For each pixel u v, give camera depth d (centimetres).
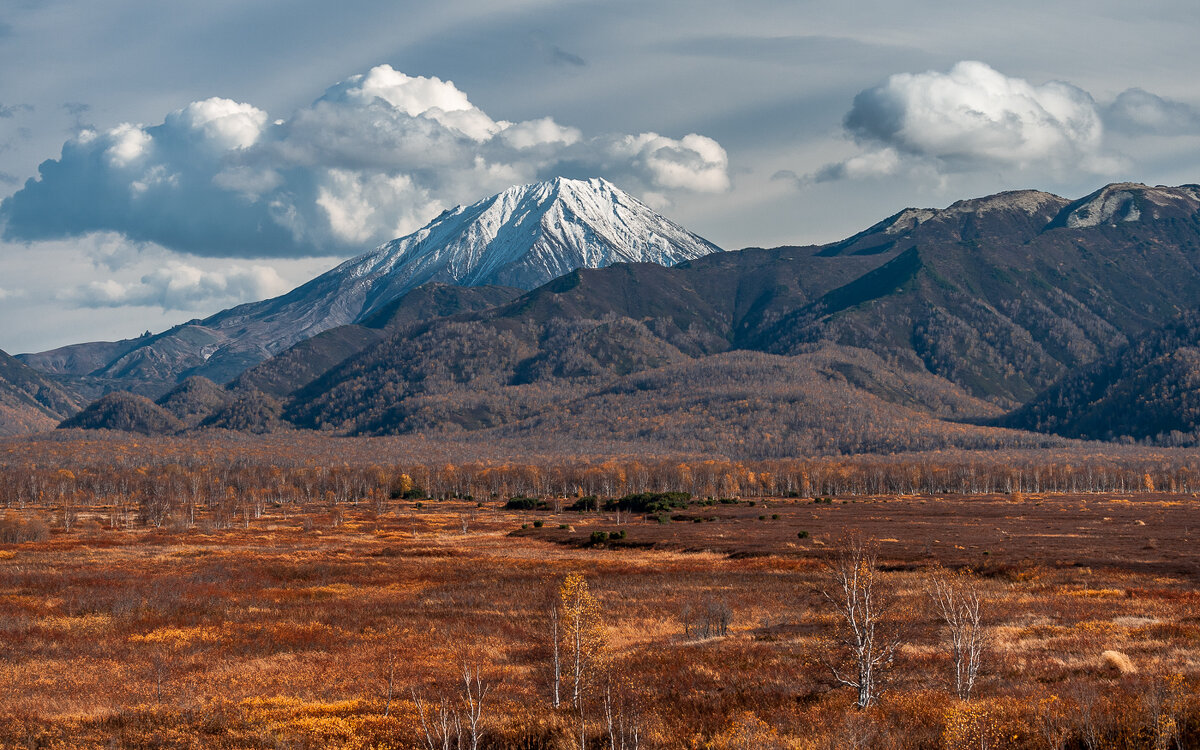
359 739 2852
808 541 10825
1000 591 6531
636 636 5209
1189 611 5278
